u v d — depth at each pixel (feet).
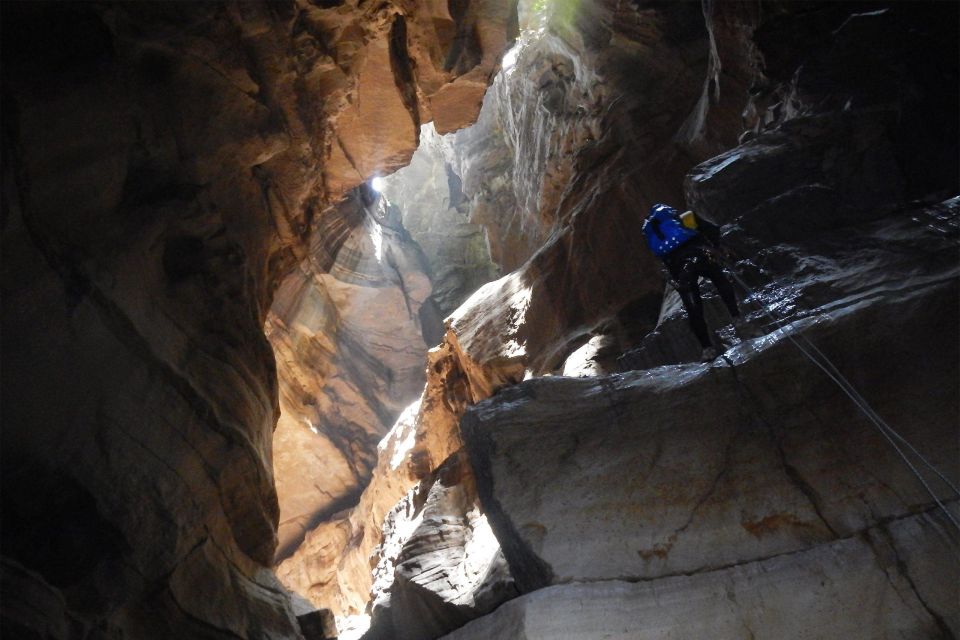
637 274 45.62
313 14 32.24
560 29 63.98
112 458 19.44
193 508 22.17
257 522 26.76
